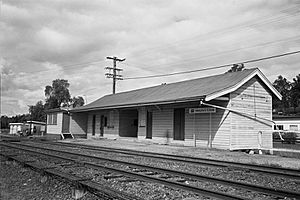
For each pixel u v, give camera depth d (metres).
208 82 23.44
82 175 9.34
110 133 31.52
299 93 71.56
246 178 9.15
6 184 8.55
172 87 27.50
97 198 6.63
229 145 19.02
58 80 71.44
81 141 28.72
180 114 22.78
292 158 15.12
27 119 84.50
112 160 12.48
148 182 8.22
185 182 8.37
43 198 7.00
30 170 10.28
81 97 75.69
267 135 21.47
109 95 39.22
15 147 19.27
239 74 21.61
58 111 34.94
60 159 13.19
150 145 22.83
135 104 24.16
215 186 7.81
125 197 6.04
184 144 22.11
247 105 20.53
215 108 19.89
